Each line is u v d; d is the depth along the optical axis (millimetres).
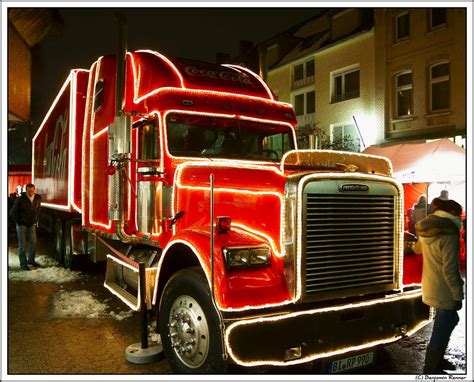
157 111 5359
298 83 24312
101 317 6496
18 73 13242
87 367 4734
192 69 5918
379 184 4328
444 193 10727
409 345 5535
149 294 5074
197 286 4000
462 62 16578
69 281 8758
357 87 20875
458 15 16703
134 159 5414
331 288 4031
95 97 7375
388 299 4262
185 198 4844
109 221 6609
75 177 8719
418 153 11375
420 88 17953
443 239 4246
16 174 20766
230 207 4414
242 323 3582
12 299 7438
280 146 6164
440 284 4301
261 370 3912
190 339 4055
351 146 19047
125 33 5617
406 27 18562
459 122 16672
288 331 3730
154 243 5352
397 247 4430
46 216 12203
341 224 4094
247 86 6234
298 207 3869
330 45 21625
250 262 3852
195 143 5488
